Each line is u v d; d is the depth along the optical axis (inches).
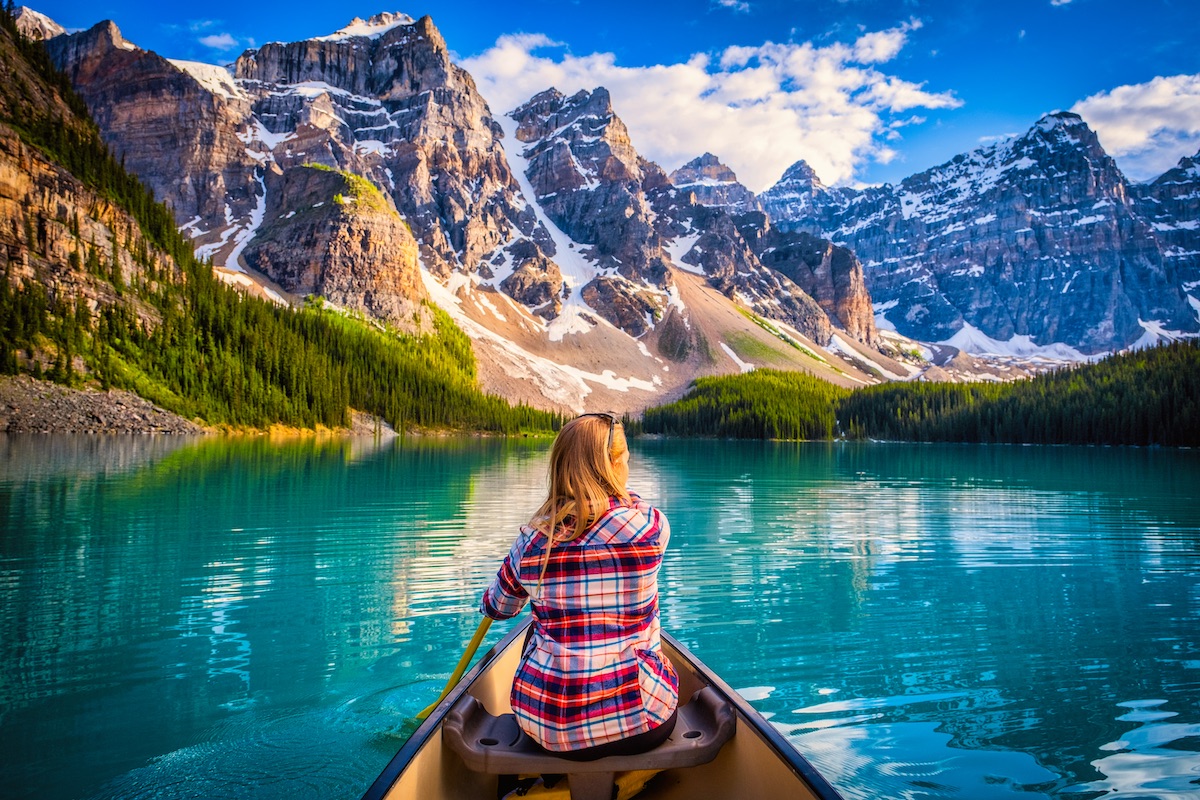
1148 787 216.8
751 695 295.6
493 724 159.2
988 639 374.0
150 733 249.1
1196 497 1163.9
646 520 135.7
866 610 431.8
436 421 5216.5
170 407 3208.7
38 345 3046.3
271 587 467.8
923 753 240.2
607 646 131.5
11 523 692.7
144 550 578.6
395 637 363.6
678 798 151.4
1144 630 390.9
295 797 207.0
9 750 234.7
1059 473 1820.9
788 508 983.6
